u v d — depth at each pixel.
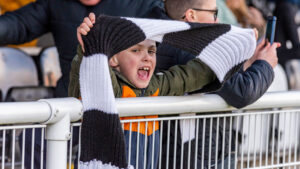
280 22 14.31
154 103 5.28
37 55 11.09
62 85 7.89
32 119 4.56
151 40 5.68
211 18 6.74
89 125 4.86
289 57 13.27
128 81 5.67
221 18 7.73
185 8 6.72
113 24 4.95
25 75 10.21
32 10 7.91
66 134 4.79
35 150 5.79
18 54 10.21
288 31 14.28
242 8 11.28
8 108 4.39
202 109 5.73
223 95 5.86
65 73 7.88
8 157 7.46
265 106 6.21
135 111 5.16
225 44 5.50
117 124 4.79
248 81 5.89
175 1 6.81
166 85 6.05
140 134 5.52
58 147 4.78
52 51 10.69
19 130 6.50
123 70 5.64
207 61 5.47
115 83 5.45
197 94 5.75
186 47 5.36
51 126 4.75
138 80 5.66
